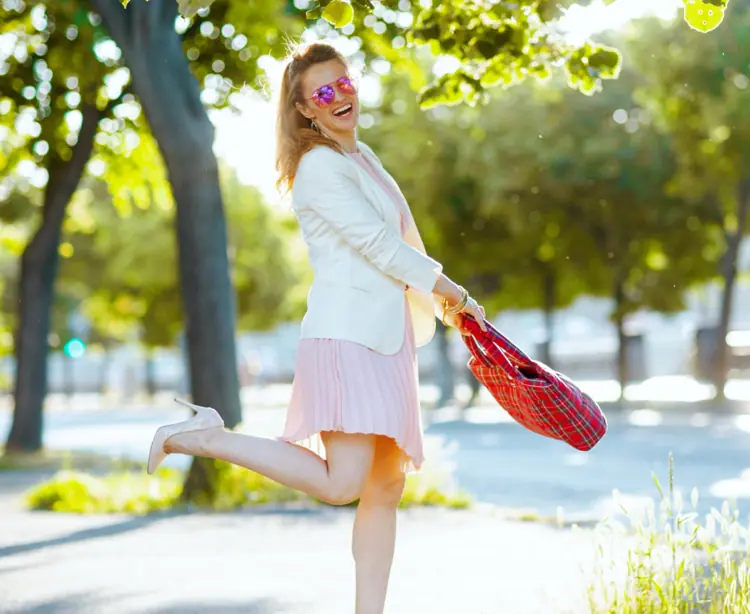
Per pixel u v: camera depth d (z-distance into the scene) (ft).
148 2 47.88
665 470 60.70
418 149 122.11
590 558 29.53
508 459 72.54
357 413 17.12
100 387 276.21
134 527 40.96
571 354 223.71
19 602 26.14
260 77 22.66
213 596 26.35
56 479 51.31
